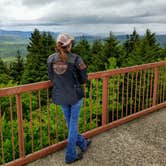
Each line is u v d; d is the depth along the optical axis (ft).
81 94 11.82
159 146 14.55
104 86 15.65
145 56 82.58
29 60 93.86
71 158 12.68
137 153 13.74
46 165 12.57
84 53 108.17
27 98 38.99
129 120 18.10
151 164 12.69
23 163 12.51
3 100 36.91
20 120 11.93
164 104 21.08
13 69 104.06
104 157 13.32
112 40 86.53
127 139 15.37
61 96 11.57
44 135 27.45
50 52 93.91
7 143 23.35
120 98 47.03
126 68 16.78
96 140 15.20
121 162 12.85
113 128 16.88
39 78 88.79
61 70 11.24
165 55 104.94
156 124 17.66
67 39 10.82
